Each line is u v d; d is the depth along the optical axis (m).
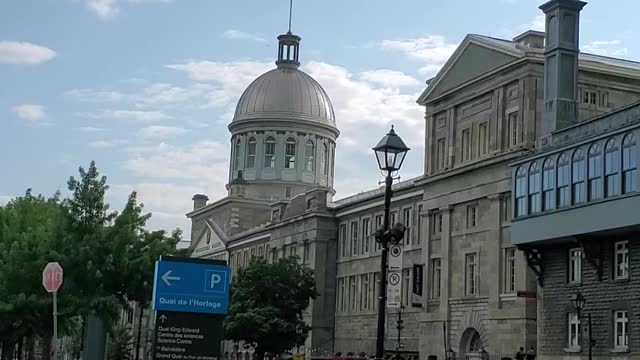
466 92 59.41
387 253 25.91
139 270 46.12
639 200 39.69
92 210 47.50
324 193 86.81
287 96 121.25
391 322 68.62
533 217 47.53
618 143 41.53
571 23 50.97
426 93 63.78
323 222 85.69
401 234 25.25
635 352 41.56
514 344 52.03
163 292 26.38
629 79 55.31
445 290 59.69
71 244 46.12
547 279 48.78
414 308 66.88
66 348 101.44
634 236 42.44
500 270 54.16
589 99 54.28
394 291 25.41
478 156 57.78
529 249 49.09
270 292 70.25
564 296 47.19
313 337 82.75
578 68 52.88
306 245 87.62
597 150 43.06
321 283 84.38
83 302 44.69
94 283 45.72
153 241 47.91
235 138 123.00
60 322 50.28
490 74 56.38
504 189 54.12
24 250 47.84
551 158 46.69
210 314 26.61
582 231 43.47
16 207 60.06
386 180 25.36
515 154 52.56
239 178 118.69
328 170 122.62
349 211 83.00
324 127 121.81
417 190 69.94
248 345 70.62
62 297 45.09
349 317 80.88
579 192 44.25
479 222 56.88
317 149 121.19
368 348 76.44
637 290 41.91
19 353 67.06
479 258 56.47
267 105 120.81
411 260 69.62
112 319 45.62
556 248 48.09
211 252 117.00
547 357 47.97
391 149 25.14
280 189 118.00
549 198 46.66
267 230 97.69
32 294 46.91
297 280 71.75
